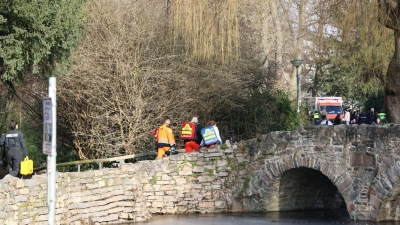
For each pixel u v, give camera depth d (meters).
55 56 18.41
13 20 16.89
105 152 22.80
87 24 20.44
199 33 23.00
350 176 18.92
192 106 24.83
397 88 21.34
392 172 18.05
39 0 16.66
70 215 17.19
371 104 39.88
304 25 34.75
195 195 20.95
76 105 23.58
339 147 19.16
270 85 28.86
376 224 18.03
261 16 30.25
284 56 37.97
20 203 14.67
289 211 21.55
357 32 20.81
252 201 20.92
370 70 22.39
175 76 23.36
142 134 22.39
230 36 23.30
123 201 19.03
